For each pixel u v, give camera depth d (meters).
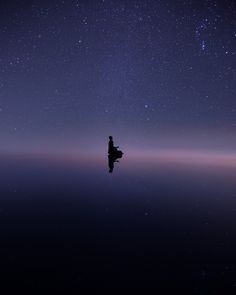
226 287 7.50
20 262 9.54
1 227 15.83
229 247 11.33
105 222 18.34
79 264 9.46
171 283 7.89
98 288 7.63
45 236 13.99
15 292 7.18
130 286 7.73
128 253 10.87
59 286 7.65
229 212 19.77
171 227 15.83
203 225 15.80
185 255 10.41
